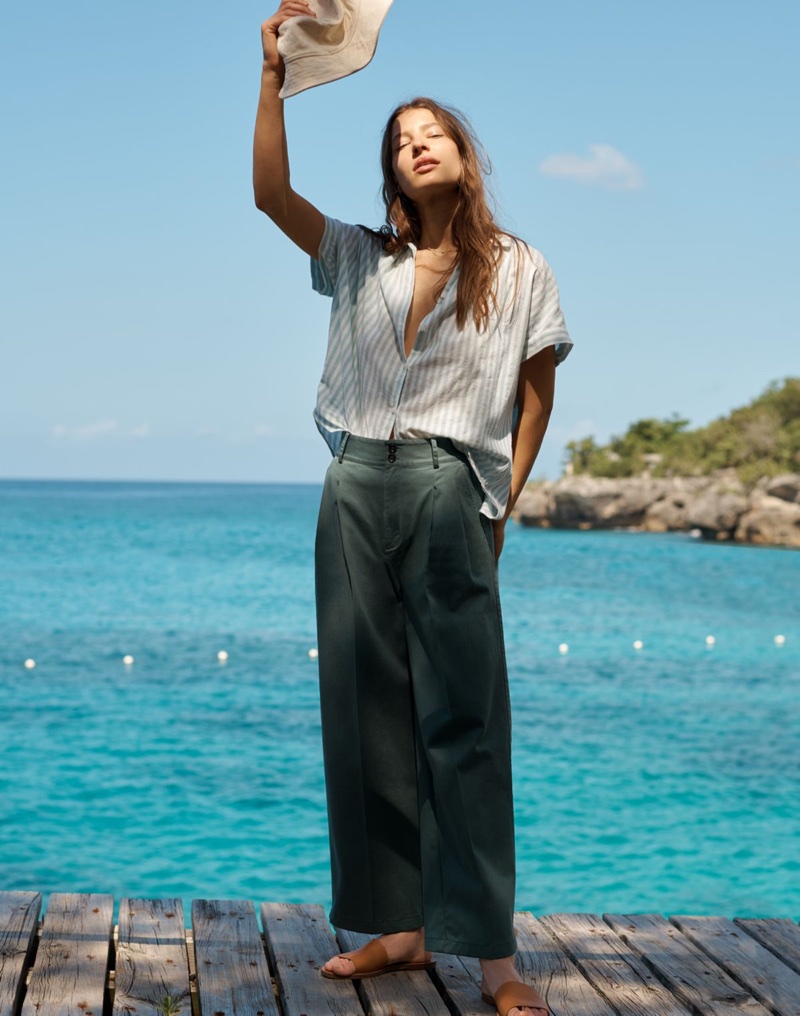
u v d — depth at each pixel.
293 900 6.25
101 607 24.55
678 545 57.53
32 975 2.54
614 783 9.34
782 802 8.73
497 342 2.49
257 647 18.14
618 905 6.31
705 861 7.16
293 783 9.07
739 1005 2.53
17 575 33.28
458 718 2.47
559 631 21.69
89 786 8.91
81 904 3.02
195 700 13.12
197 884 6.52
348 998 2.50
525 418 2.62
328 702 2.58
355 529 2.52
